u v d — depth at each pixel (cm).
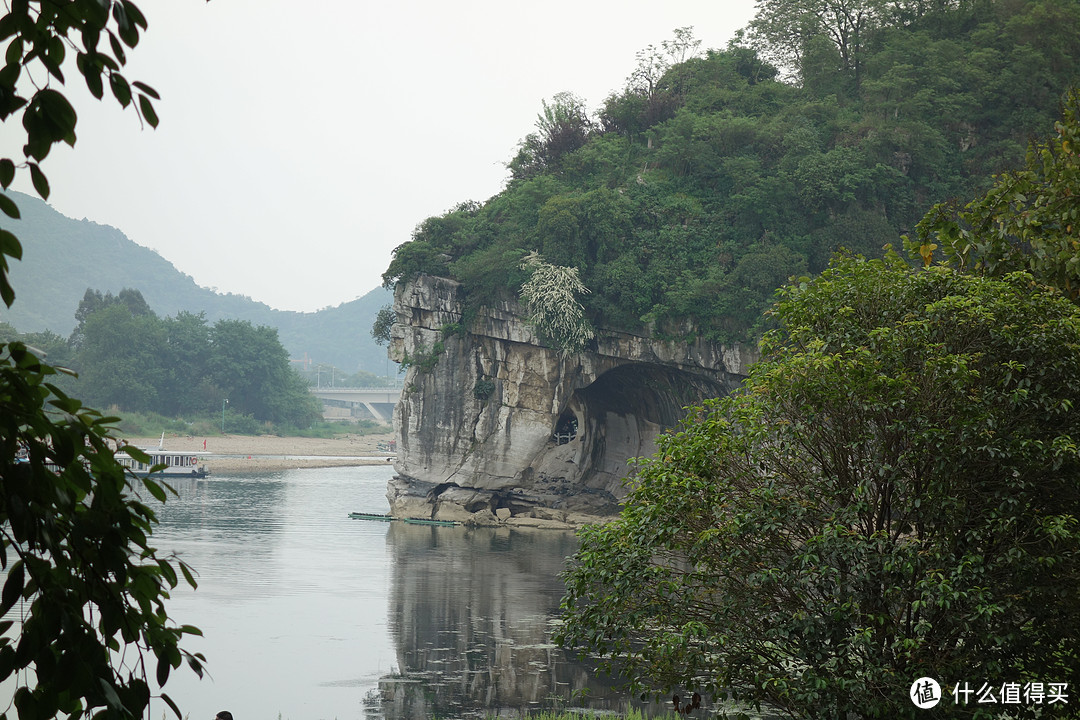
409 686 2961
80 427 438
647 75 9019
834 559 1352
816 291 1581
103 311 16700
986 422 1282
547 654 3403
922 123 7219
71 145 435
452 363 7862
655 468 1530
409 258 7856
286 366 18988
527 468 7900
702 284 7094
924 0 8488
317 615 3931
